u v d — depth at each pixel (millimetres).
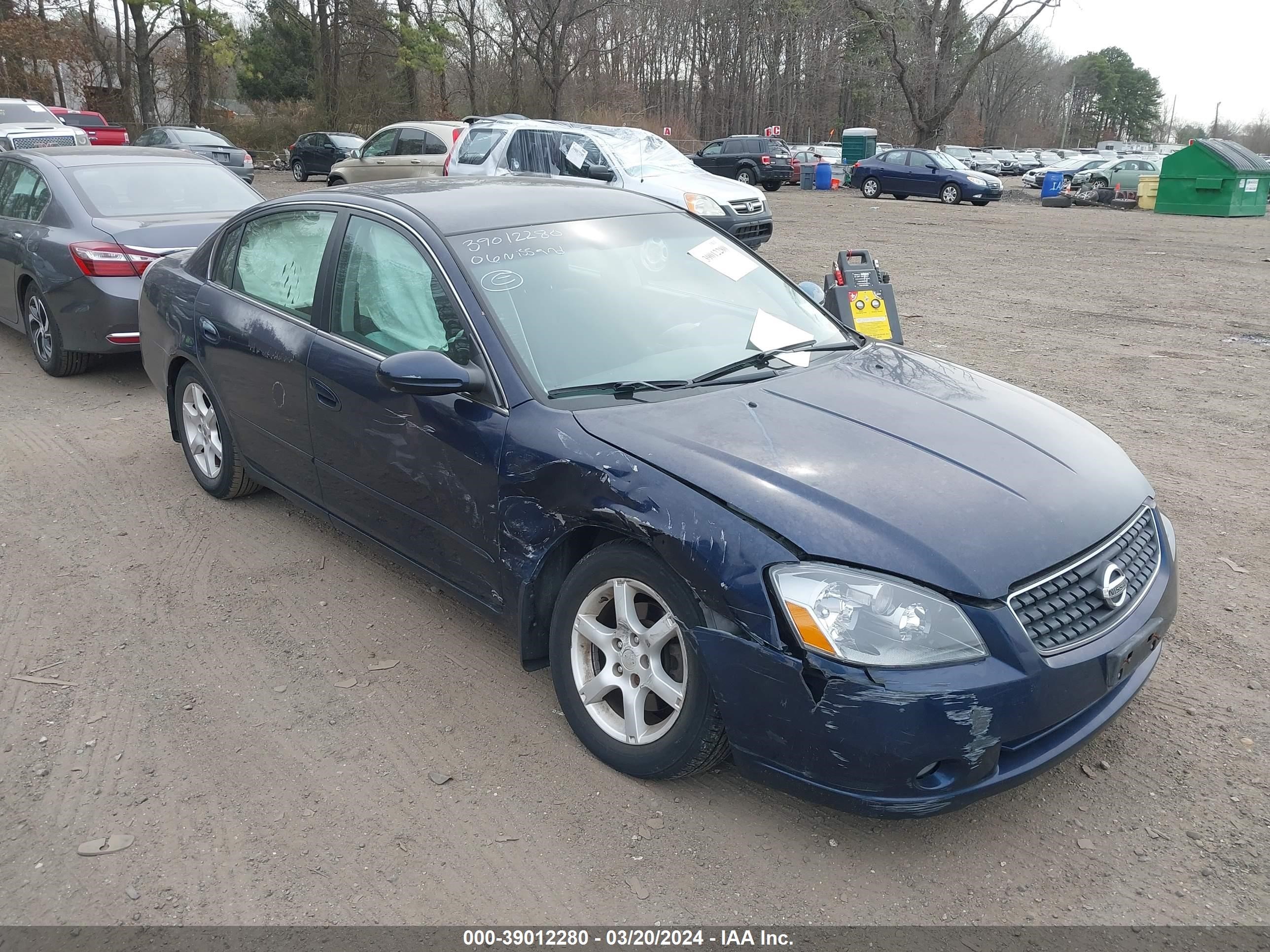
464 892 2537
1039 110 117625
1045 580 2537
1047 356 8453
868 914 2473
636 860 2646
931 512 2580
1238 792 2914
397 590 4172
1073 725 2658
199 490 5234
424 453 3402
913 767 2393
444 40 41812
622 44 50281
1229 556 4520
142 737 3170
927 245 16891
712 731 2686
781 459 2762
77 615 3938
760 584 2486
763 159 31797
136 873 2600
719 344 3547
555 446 2975
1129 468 3154
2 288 7773
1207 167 24375
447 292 3416
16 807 2842
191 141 25797
